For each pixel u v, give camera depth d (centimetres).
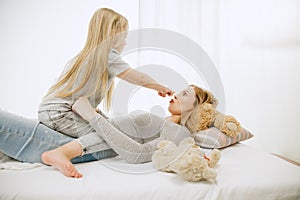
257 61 204
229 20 206
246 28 204
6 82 205
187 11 199
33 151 124
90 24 132
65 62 210
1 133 119
